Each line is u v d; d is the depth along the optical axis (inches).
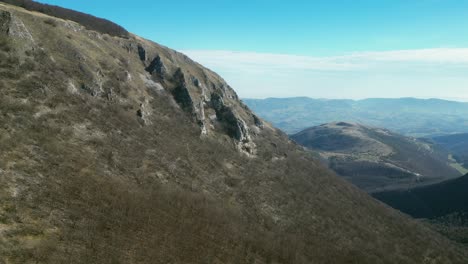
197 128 2728.8
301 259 1562.5
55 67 1950.1
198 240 1294.3
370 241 2380.7
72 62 2145.7
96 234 1025.5
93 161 1496.1
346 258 1878.7
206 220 1494.8
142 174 1668.3
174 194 1611.7
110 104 2100.1
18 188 1054.4
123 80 2482.8
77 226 1020.5
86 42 2605.8
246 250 1411.2
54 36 2237.9
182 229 1312.7
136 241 1095.0
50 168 1244.5
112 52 2812.5
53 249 869.2
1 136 1251.8
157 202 1433.3
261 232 1724.9
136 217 1227.2
